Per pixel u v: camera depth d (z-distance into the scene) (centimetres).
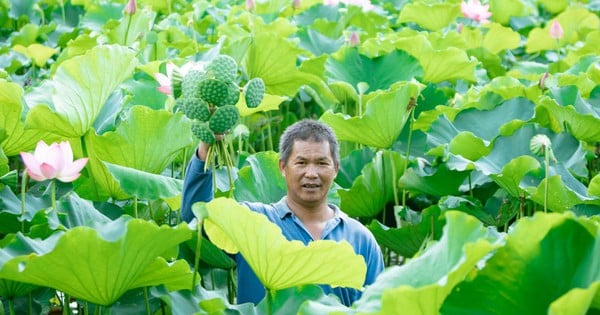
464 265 289
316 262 342
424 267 310
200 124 392
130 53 476
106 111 526
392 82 656
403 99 540
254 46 650
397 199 562
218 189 486
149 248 346
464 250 281
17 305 437
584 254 297
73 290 355
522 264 299
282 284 358
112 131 477
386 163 561
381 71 659
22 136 503
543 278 299
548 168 496
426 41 677
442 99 639
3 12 988
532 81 698
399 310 291
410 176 553
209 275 482
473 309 303
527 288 300
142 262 352
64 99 457
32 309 438
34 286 407
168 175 589
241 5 950
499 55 896
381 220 587
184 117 485
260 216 328
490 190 565
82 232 328
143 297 425
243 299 415
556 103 552
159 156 488
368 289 316
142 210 512
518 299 301
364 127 542
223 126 390
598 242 290
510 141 544
